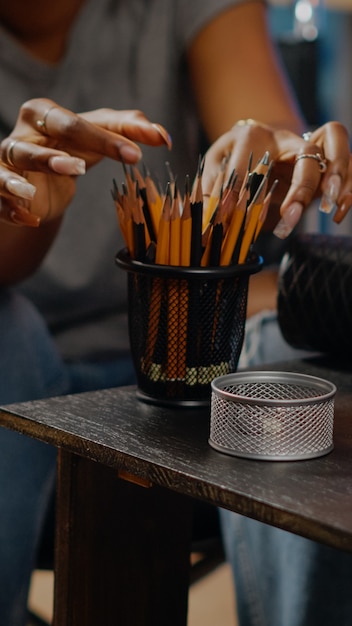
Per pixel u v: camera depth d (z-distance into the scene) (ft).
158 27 4.82
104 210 4.56
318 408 2.03
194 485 1.92
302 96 6.08
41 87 4.72
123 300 4.56
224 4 4.65
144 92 4.82
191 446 2.12
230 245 2.45
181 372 2.42
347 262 2.80
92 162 3.01
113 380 4.30
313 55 6.09
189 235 2.39
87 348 4.45
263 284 4.79
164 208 2.38
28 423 2.29
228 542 3.54
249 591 3.45
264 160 2.52
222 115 4.54
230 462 2.01
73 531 2.35
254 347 3.64
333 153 2.69
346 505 1.79
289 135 2.84
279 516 1.77
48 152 2.58
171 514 2.58
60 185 2.93
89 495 2.36
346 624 3.15
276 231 2.58
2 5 4.66
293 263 2.94
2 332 3.44
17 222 2.65
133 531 2.49
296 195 2.59
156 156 4.74
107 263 4.52
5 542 3.33
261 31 4.74
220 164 2.86
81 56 4.75
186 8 4.73
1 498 3.35
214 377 2.45
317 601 3.16
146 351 2.45
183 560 2.64
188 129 4.92
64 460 2.33
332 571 3.14
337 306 2.79
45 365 3.60
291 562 3.22
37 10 4.65
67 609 2.39
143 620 2.56
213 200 2.58
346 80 7.58
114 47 4.81
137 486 2.47
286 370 2.80
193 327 2.39
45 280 4.43
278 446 2.02
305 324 2.89
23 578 3.38
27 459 3.44
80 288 4.48
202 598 5.72
